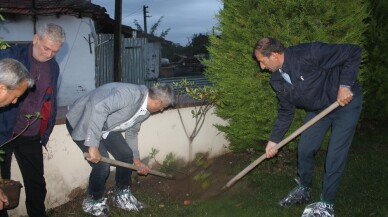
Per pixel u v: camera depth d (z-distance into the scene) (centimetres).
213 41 561
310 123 392
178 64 2467
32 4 1136
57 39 336
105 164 401
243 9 531
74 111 394
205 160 588
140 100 386
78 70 1317
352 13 521
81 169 453
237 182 515
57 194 434
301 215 420
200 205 450
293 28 507
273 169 558
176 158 547
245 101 536
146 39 1647
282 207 443
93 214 419
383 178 521
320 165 568
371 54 697
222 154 614
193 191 492
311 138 423
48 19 1212
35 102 354
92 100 377
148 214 431
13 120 342
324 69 383
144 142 504
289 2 496
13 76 257
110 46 1490
